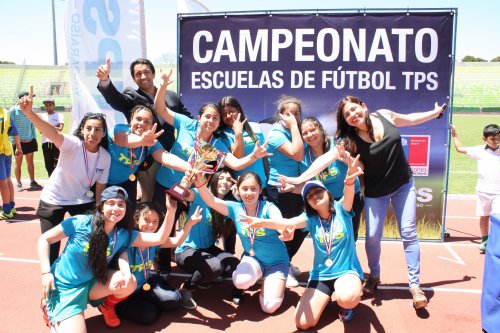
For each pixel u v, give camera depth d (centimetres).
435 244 663
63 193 433
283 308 449
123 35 725
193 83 678
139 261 420
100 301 401
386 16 636
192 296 477
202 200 479
